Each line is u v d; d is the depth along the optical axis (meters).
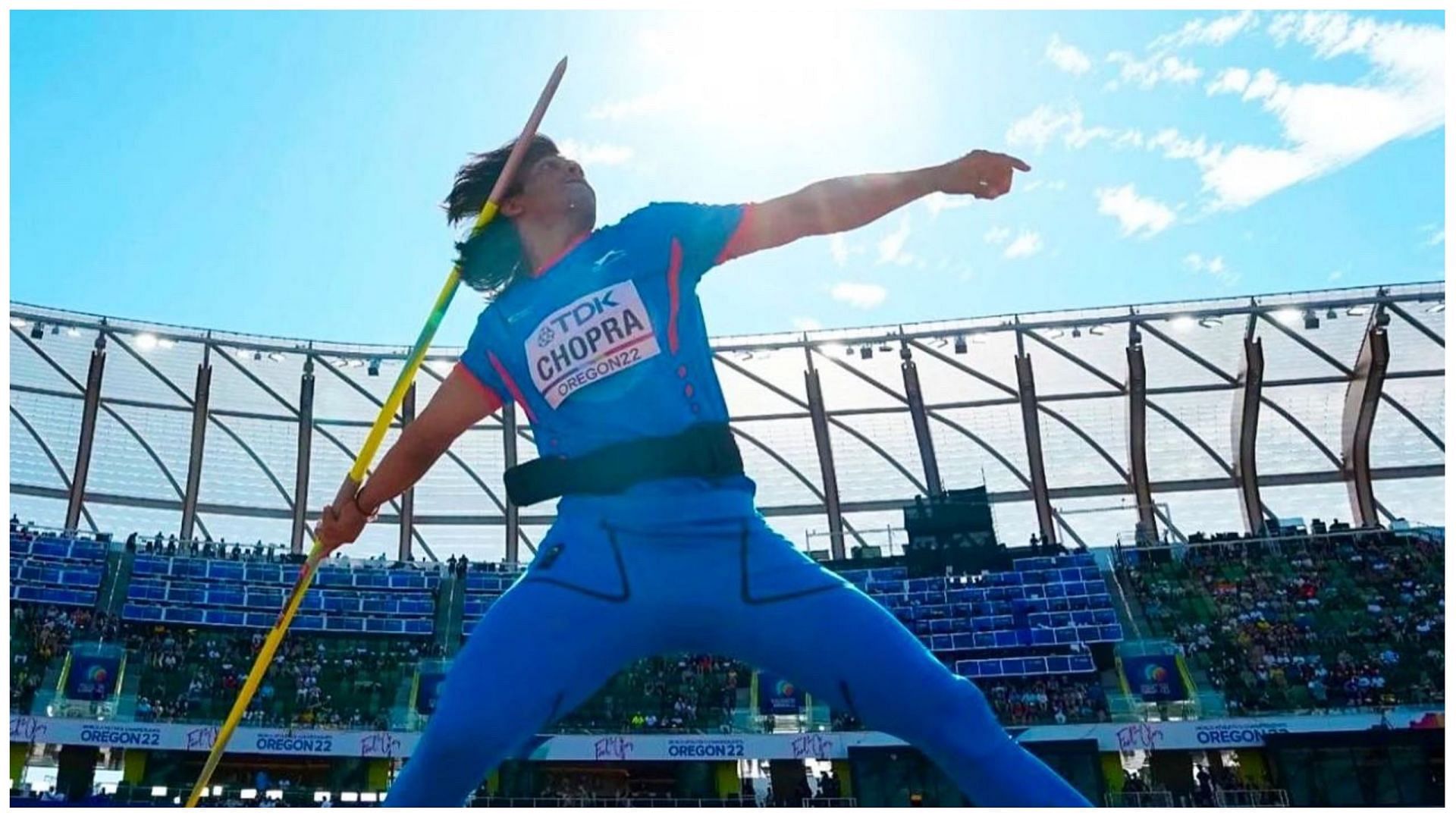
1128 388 44.09
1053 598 43.38
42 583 40.84
